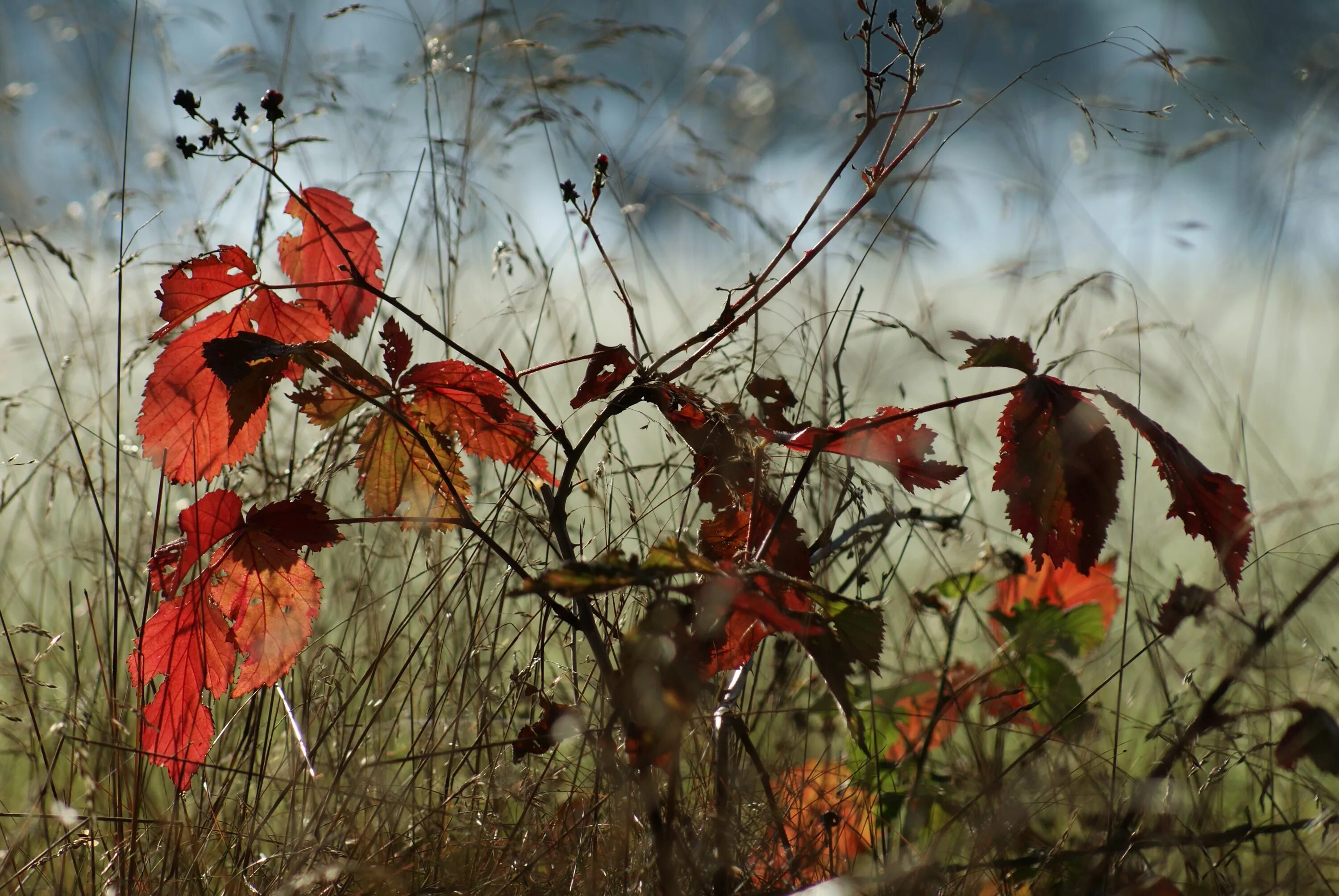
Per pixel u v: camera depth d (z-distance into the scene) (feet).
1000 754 6.33
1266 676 6.30
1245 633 6.31
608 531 6.43
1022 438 6.09
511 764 6.30
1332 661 6.38
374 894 6.14
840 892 5.99
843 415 6.45
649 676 5.89
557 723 6.08
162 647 6.17
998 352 6.14
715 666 6.12
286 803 6.47
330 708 6.44
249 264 6.20
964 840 6.24
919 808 6.27
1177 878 6.27
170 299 6.20
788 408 6.35
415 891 6.13
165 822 6.22
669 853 6.01
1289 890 6.14
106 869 6.24
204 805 6.32
